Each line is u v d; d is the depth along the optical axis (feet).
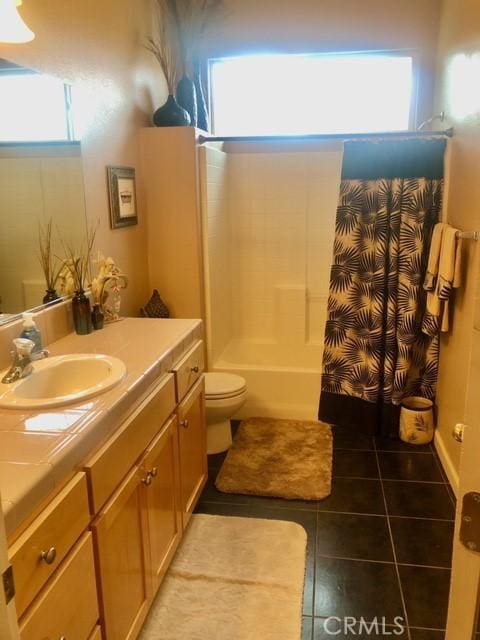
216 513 8.07
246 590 6.45
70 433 4.28
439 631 5.84
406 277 9.87
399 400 10.30
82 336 7.30
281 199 12.79
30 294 6.59
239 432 10.84
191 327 7.75
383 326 10.15
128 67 9.36
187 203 10.36
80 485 4.17
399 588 6.49
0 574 2.02
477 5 7.83
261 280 13.26
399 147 9.57
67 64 7.30
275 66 12.17
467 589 2.75
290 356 13.24
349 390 10.69
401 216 9.76
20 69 6.25
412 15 11.32
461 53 8.95
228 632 5.85
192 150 10.12
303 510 8.13
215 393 9.53
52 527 3.73
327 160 12.44
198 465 8.02
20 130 6.31
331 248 12.82
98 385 5.23
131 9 9.38
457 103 9.21
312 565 6.92
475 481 2.60
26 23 6.32
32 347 5.65
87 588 4.27
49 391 5.80
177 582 6.60
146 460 5.59
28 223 6.53
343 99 12.07
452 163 9.50
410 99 11.77
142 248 10.36
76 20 7.49
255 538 7.44
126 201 9.42
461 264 8.68
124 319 8.30
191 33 11.44
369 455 9.83
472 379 2.53
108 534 4.63
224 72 12.39
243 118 12.51
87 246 7.99
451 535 7.48
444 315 9.32
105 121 8.54
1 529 2.04
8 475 3.65
